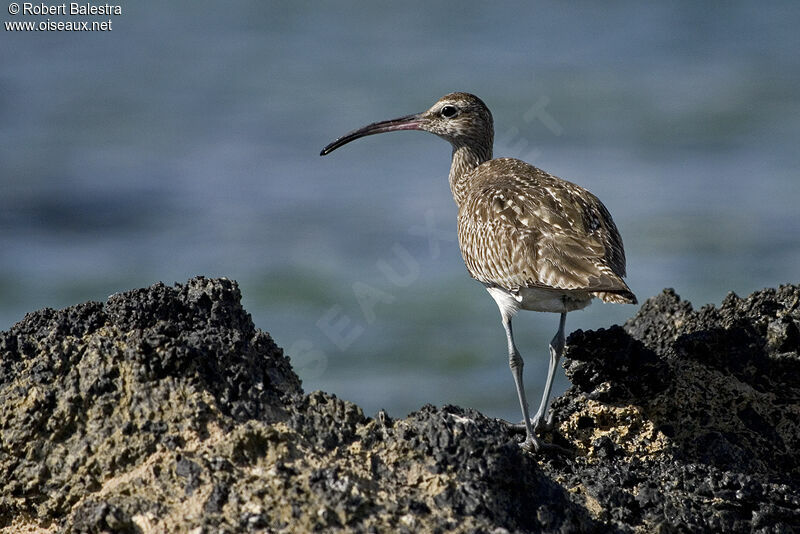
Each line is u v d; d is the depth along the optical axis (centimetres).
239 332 784
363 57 3381
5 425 730
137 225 2209
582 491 781
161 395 725
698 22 3788
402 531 654
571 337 892
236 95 3048
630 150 2538
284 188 2398
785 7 3988
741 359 927
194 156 2588
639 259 1964
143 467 696
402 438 716
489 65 3231
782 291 991
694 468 812
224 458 686
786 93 2977
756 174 2373
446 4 4031
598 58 3328
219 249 2086
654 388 881
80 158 2572
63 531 685
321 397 752
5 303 1847
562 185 989
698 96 2964
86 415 729
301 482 670
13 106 2956
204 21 3856
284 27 3759
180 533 651
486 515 685
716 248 1977
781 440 887
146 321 790
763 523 784
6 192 2345
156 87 3117
